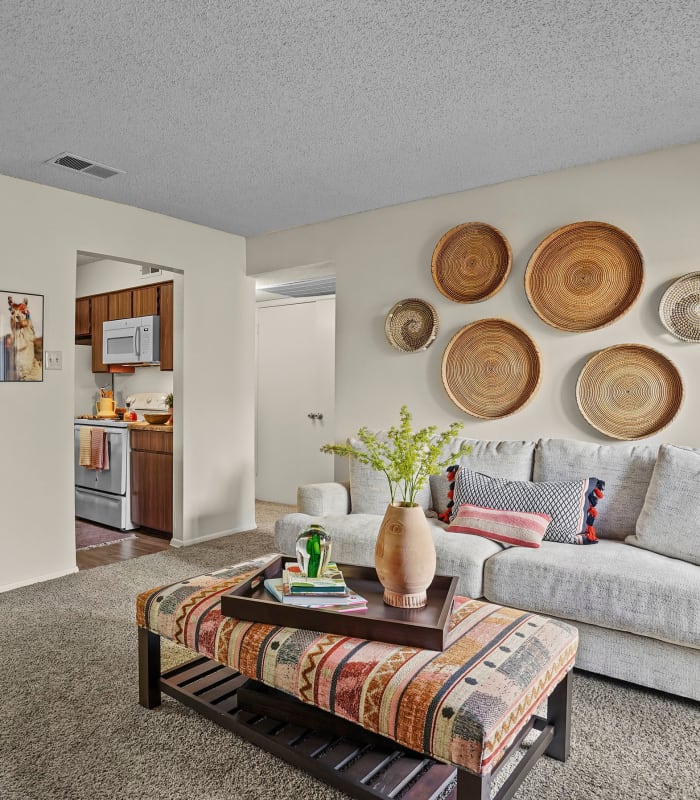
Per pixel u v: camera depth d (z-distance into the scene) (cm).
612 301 305
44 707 201
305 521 304
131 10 181
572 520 263
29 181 337
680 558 233
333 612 164
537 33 195
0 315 324
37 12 182
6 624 275
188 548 414
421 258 371
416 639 155
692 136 277
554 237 318
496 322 340
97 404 543
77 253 370
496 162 309
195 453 431
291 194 361
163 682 199
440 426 363
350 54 207
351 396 403
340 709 144
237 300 463
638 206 297
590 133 274
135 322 500
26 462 337
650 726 194
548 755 177
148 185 346
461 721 125
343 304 407
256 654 161
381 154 298
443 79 224
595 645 219
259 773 168
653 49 204
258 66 215
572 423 317
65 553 353
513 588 232
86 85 229
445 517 301
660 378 291
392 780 154
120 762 172
